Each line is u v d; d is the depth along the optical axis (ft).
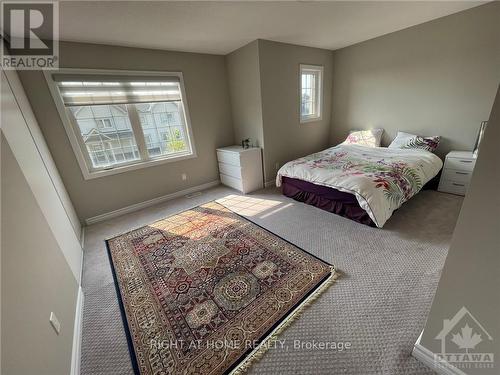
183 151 12.48
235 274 6.23
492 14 8.65
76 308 5.16
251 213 9.82
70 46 8.38
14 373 2.60
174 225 9.29
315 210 9.61
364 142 13.00
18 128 5.53
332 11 8.09
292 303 5.13
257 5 7.07
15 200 3.84
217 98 12.85
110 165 10.34
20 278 3.28
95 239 8.66
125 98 9.92
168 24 7.78
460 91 10.08
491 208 2.60
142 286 6.09
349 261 6.34
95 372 4.10
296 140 13.91
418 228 7.68
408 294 5.14
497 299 2.82
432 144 10.79
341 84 14.43
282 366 3.92
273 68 11.51
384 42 11.85
